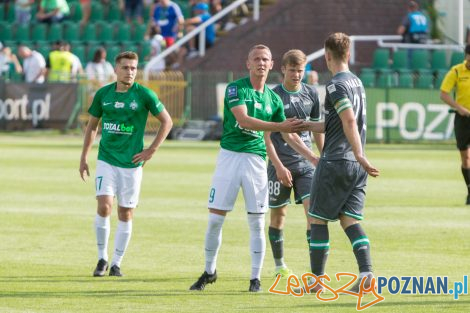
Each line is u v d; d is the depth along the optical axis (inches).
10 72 3533.5
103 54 3353.8
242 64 3494.1
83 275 1049.5
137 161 1069.8
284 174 1000.2
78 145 2886.3
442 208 1603.1
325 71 3351.4
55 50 3405.5
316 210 923.4
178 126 3265.3
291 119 950.4
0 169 2171.5
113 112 1071.6
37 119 3341.5
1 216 1475.1
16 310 871.7
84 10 3855.8
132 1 3858.3
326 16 3496.6
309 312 867.4
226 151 982.4
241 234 1334.9
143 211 1550.2
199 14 3651.6
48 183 1920.5
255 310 874.8
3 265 1098.1
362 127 917.2
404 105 3095.5
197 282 978.1
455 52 3282.5
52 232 1336.1
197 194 1769.2
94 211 1545.3
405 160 2466.8
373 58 3376.0
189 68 3496.6
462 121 1657.2
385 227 1393.9
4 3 4008.4
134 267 1101.7
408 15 3353.8
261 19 3540.8
